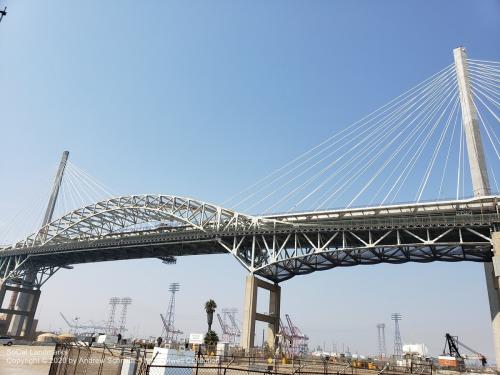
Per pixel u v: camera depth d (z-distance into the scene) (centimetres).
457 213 6131
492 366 5988
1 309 12194
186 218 9012
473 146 6606
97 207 11112
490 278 6053
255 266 7731
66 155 16912
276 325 7819
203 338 7600
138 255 10519
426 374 4019
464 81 7075
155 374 1992
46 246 11712
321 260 7656
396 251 6862
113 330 17400
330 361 6000
